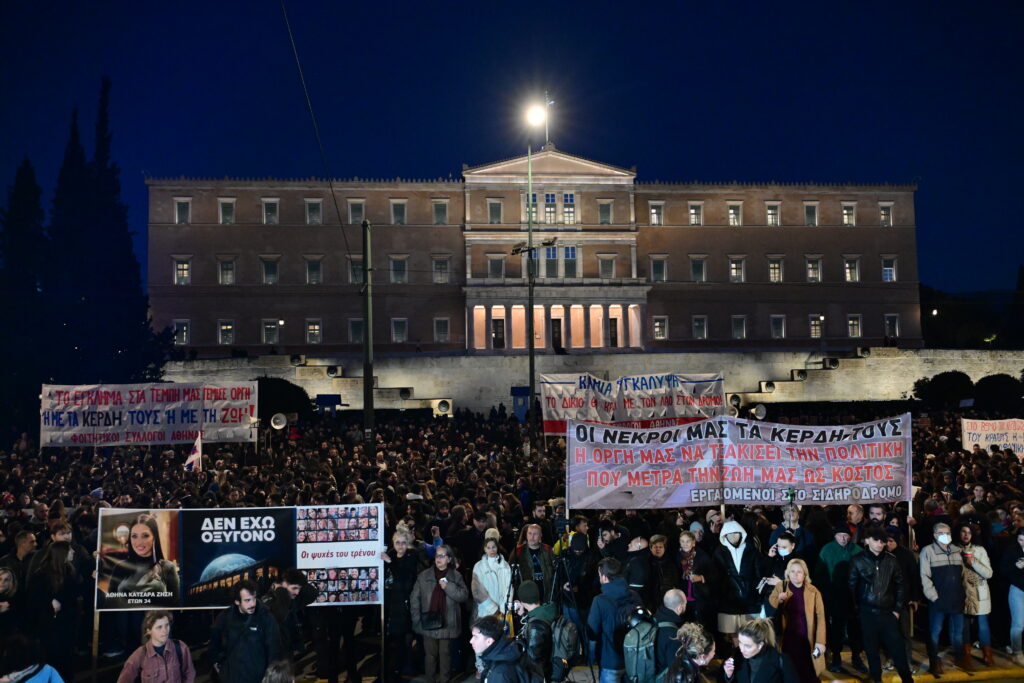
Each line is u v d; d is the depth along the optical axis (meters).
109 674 14.22
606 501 15.05
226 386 25.39
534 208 83.38
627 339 82.44
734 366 76.25
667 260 85.31
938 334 103.25
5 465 26.62
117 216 64.88
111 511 12.48
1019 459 23.62
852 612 13.62
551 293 81.38
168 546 12.55
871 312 87.38
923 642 15.47
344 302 81.62
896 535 14.56
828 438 15.17
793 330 86.25
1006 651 14.42
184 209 80.81
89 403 25.08
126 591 12.39
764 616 12.17
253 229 81.06
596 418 28.11
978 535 14.37
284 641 11.90
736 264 86.44
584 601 13.62
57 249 59.16
